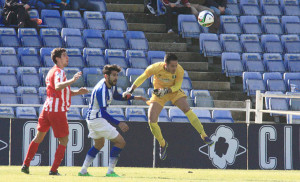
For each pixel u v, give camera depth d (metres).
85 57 53.28
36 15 57.62
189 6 61.88
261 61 56.78
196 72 56.19
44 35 54.34
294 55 57.62
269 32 62.38
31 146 26.09
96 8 61.59
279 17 65.44
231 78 56.25
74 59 52.09
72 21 57.94
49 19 57.44
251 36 59.72
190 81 52.66
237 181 24.12
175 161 35.75
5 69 48.41
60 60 25.27
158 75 28.00
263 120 51.38
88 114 25.50
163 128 35.69
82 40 55.22
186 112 28.42
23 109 44.53
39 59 51.66
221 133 36.22
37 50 53.84
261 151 36.62
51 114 25.08
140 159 35.41
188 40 60.88
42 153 34.09
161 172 30.47
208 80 56.34
